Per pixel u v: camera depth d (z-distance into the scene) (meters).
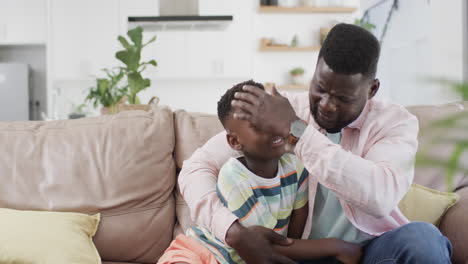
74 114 3.28
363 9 6.35
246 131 0.92
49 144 1.53
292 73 5.18
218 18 4.25
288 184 1.03
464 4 4.09
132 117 1.61
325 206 1.08
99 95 2.64
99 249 1.44
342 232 1.06
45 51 5.61
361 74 0.89
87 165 1.50
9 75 5.17
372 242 1.00
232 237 0.92
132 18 4.17
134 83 2.39
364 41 0.89
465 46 4.09
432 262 0.85
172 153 1.63
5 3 5.13
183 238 1.11
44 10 5.16
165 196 1.54
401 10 5.34
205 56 5.19
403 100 5.24
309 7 5.08
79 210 1.45
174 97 5.31
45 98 5.63
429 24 4.60
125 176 1.49
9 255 1.23
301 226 1.07
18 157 1.50
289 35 5.28
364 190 0.88
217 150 1.17
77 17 5.07
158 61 5.14
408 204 1.41
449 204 1.39
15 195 1.45
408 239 0.89
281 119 0.87
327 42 0.92
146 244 1.48
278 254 0.91
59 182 1.47
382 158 0.96
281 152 0.92
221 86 5.35
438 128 0.25
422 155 0.26
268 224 0.98
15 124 1.61
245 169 1.00
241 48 5.22
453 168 0.25
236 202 0.97
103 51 5.10
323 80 0.91
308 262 1.02
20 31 5.15
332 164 0.88
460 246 1.29
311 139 0.89
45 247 1.26
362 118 1.04
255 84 0.97
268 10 5.11
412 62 5.09
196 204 1.02
